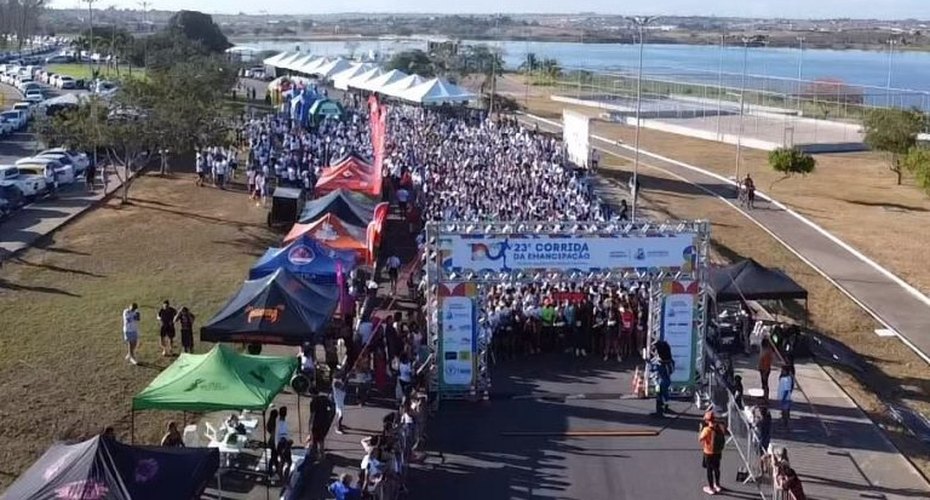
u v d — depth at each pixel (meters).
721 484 20.12
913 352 31.03
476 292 24.47
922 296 36.94
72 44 171.00
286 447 19.64
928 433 24.44
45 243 40.16
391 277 33.94
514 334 27.62
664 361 23.66
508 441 22.30
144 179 55.53
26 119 75.56
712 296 28.02
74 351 27.14
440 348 24.61
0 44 162.00
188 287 34.03
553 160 56.88
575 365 27.09
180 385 19.39
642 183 60.34
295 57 110.88
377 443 19.25
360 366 25.50
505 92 128.50
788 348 28.03
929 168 51.97
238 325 23.64
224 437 20.73
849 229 48.72
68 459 15.32
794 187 60.97
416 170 49.44
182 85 60.34
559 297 28.19
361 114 75.62
